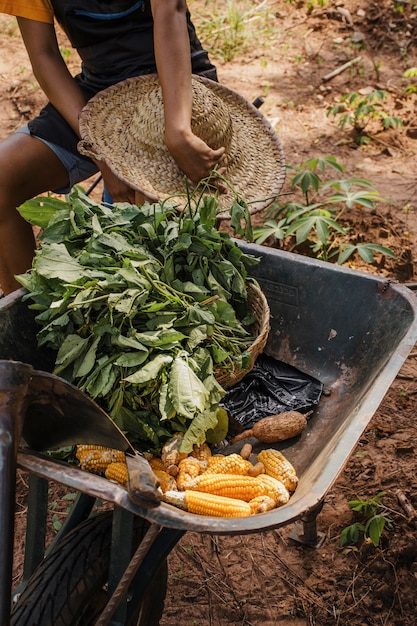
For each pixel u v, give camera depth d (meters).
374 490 3.16
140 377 2.09
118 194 3.12
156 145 2.92
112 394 2.18
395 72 6.77
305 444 2.47
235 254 2.51
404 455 3.33
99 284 2.20
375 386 2.14
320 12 7.52
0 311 2.29
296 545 2.96
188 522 1.68
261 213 4.91
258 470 2.22
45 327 2.26
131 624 2.19
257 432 2.40
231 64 6.84
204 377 2.21
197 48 3.43
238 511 2.00
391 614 2.71
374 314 2.59
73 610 1.87
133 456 1.87
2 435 1.62
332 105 6.29
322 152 5.66
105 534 1.98
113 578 1.86
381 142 5.77
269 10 7.59
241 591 2.80
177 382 2.11
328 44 7.13
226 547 2.96
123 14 3.22
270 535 3.01
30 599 1.86
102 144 2.96
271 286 2.76
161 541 1.98
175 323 2.25
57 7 3.22
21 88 6.27
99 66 3.36
